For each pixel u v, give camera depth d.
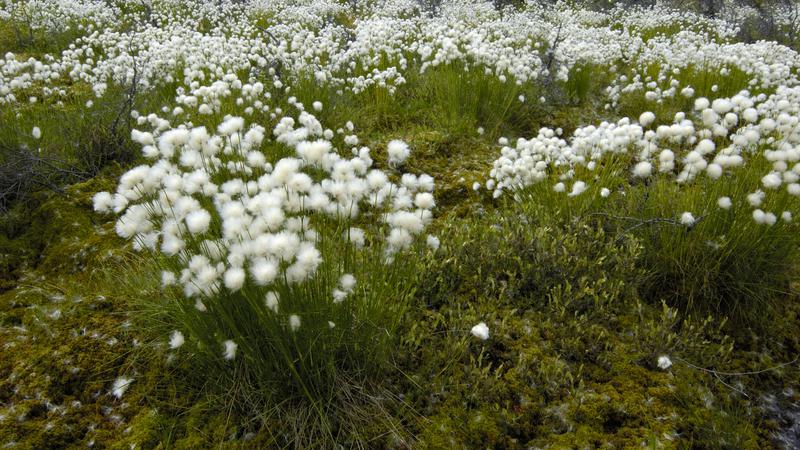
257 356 0.77
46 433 0.77
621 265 1.04
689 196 1.08
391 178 1.49
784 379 0.91
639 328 0.96
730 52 2.39
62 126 1.56
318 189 0.80
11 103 1.70
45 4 3.19
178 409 0.81
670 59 2.36
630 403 0.83
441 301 1.02
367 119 1.84
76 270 1.13
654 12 4.41
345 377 0.82
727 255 1.00
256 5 4.05
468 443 0.77
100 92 1.73
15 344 0.91
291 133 1.15
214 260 0.76
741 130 1.09
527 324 0.97
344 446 0.75
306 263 0.69
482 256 1.08
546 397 0.84
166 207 0.79
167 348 0.88
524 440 0.79
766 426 0.83
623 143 1.19
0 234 1.19
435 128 1.79
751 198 0.97
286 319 0.75
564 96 2.11
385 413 0.79
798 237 1.03
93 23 3.11
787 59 2.50
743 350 0.96
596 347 0.91
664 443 0.77
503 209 1.34
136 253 1.14
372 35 2.43
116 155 1.51
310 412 0.77
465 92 1.90
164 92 1.91
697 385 0.86
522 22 3.47
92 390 0.84
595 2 5.22
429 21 3.37
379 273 0.89
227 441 0.76
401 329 0.93
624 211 1.18
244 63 2.04
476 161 1.63
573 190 1.12
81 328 0.93
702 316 1.01
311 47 2.25
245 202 0.80
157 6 3.63
